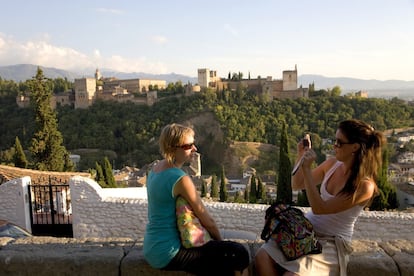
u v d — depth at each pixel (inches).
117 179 2055.9
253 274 114.3
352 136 104.1
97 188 388.8
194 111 3860.7
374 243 130.6
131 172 2439.7
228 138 3457.2
